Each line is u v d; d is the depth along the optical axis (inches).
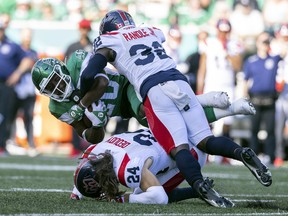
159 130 638.5
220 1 1846.7
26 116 1627.7
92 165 627.8
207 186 613.9
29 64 1584.6
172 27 1519.4
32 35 1787.6
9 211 568.1
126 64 665.6
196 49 1651.1
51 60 671.8
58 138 1733.5
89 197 653.3
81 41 1464.1
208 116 679.1
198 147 649.0
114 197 629.3
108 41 666.8
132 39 671.8
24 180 947.3
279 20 1836.9
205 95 681.6
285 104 1545.3
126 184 628.7
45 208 588.7
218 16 1830.7
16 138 1781.5
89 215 550.6
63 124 1732.3
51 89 669.3
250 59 1467.8
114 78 701.3
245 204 653.9
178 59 1509.6
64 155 1665.8
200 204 638.5
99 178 625.6
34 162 1360.7
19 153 1732.3
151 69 657.6
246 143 1643.7
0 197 676.1
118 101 707.4
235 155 617.6
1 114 1587.1
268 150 1471.5
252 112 673.0
